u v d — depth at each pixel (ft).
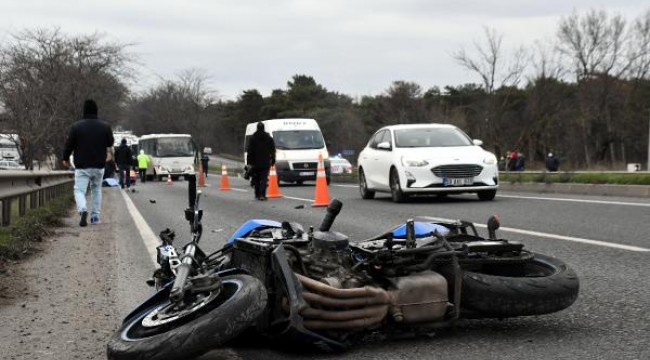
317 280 14.90
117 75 125.39
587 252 28.50
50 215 45.21
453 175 55.52
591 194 65.67
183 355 12.57
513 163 128.06
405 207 53.01
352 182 113.50
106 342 17.53
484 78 168.04
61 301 21.86
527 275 17.97
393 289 15.20
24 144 90.99
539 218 42.19
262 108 364.79
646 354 14.90
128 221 47.55
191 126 315.58
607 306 19.30
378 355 15.43
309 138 107.76
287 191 83.76
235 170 193.36
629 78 194.80
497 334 16.88
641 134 205.46
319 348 15.37
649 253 27.68
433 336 16.79
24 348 17.11
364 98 335.67
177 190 97.76
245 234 18.08
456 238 18.15
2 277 25.40
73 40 119.03
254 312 12.95
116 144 195.62
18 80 100.48
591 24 191.62
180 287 12.93
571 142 209.77
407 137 60.08
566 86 192.54
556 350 15.46
